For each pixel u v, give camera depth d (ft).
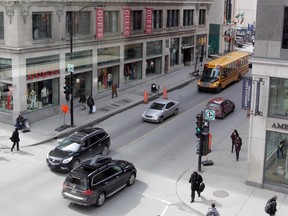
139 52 166.09
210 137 89.10
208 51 232.53
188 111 134.72
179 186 82.69
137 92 155.43
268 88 79.00
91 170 73.92
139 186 82.53
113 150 101.04
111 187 76.07
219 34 236.43
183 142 107.34
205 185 83.05
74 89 135.85
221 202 76.33
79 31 132.67
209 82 159.43
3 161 92.27
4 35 115.03
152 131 115.34
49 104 127.13
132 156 97.71
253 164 82.64
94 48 140.26
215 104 127.85
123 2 149.28
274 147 80.94
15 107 116.88
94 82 142.82
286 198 78.59
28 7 114.32
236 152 95.50
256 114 80.23
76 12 130.31
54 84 127.85
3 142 103.81
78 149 89.25
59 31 125.08
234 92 162.40
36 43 118.52
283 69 77.05
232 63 172.65
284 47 76.48
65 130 113.29
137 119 125.80
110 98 146.41
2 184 81.30
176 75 187.21
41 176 85.40
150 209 73.82
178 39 196.03
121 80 156.46
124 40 154.51
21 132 111.04
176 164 93.71
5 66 117.50
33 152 98.48
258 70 79.00
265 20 77.05
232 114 133.39
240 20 279.49
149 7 166.20
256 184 82.84
